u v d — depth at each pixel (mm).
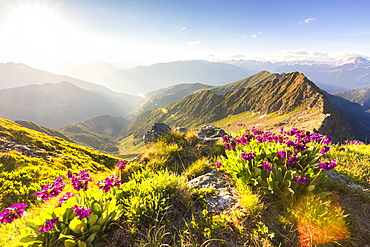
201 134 11500
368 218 4434
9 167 16203
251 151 5426
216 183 5789
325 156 8211
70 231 3580
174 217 4277
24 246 3312
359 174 6684
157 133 11453
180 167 8070
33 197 10969
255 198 4477
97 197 4488
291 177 4770
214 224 3938
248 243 3678
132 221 3887
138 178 6414
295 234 3840
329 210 4219
